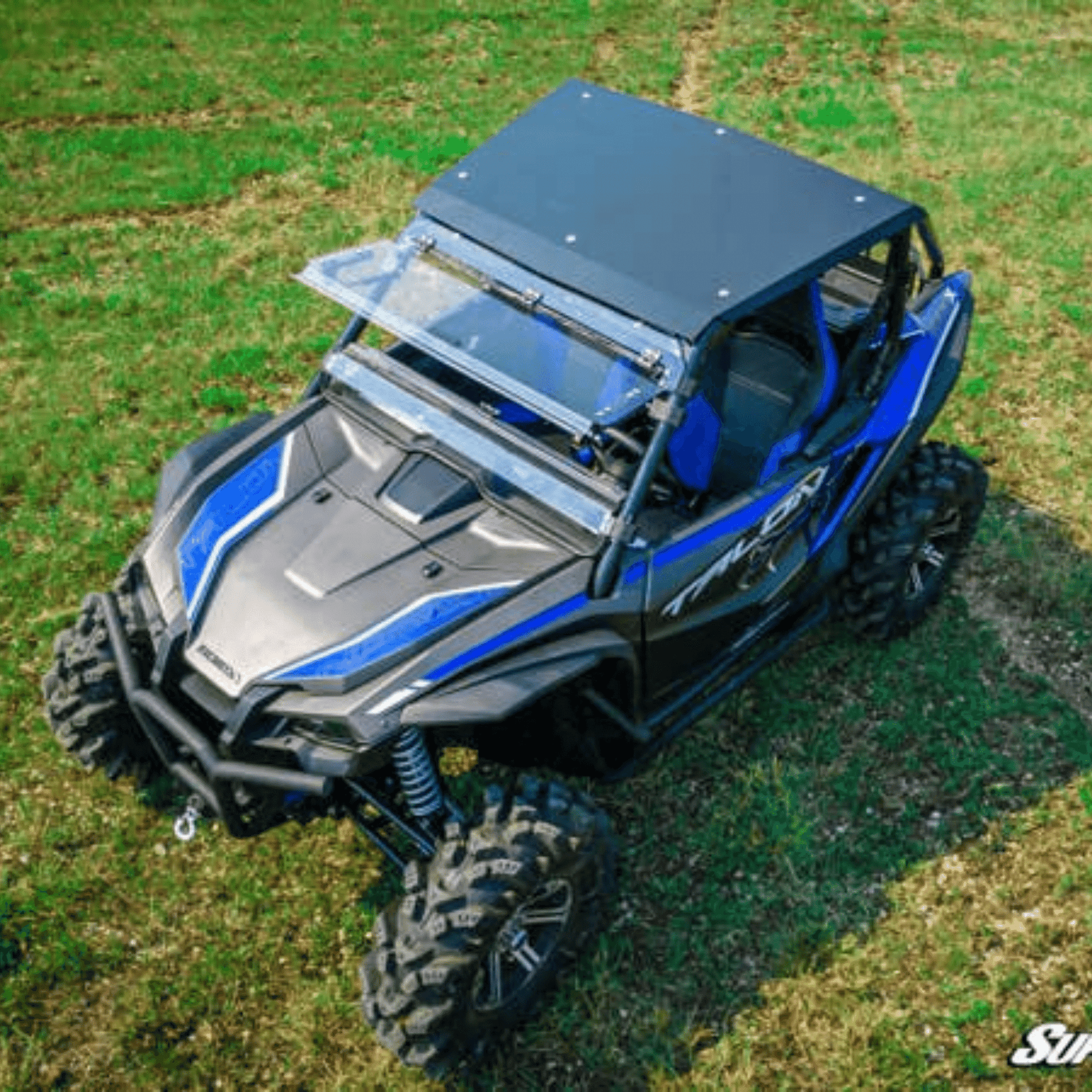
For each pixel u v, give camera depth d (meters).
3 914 4.60
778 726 5.42
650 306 4.17
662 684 4.84
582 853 4.04
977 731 5.44
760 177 4.68
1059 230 9.05
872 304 5.26
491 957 4.06
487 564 4.25
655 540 4.41
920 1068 4.22
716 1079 4.19
